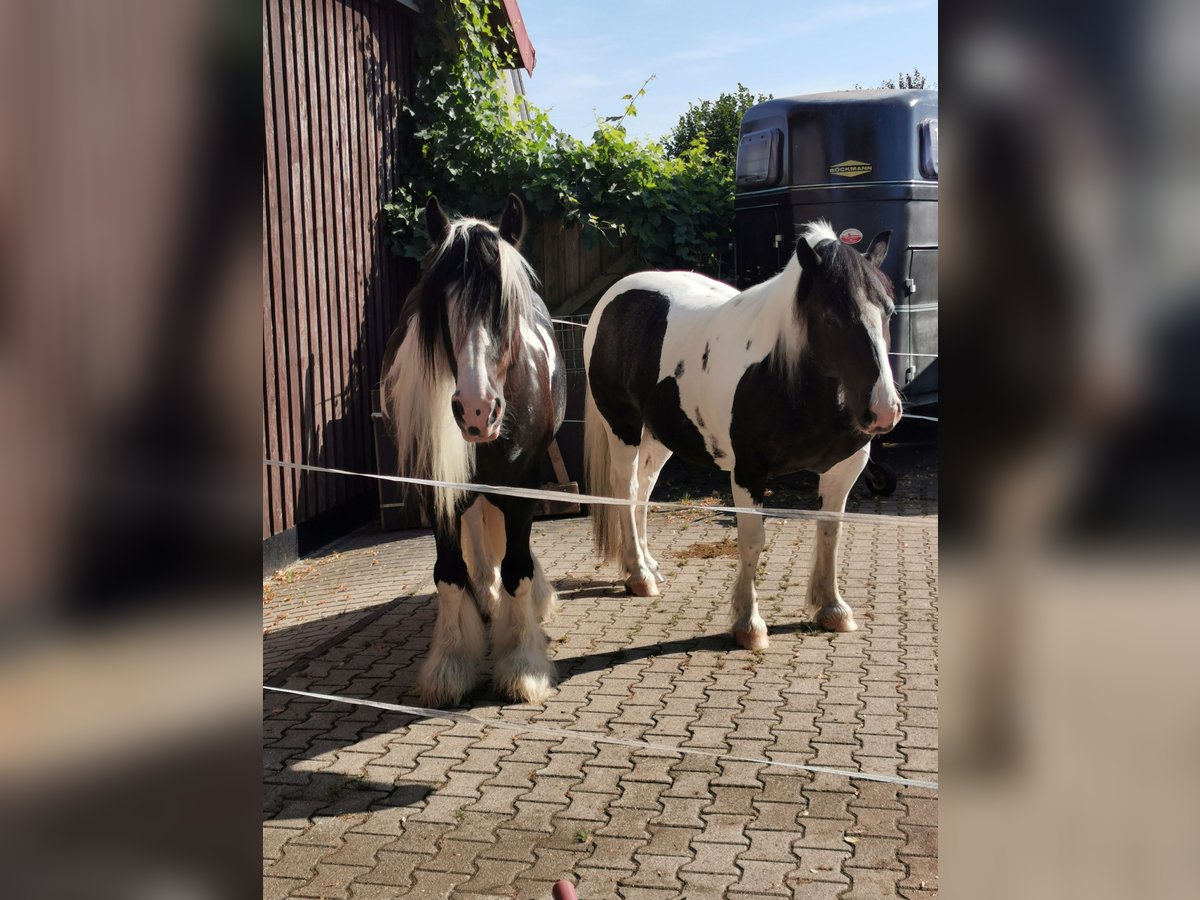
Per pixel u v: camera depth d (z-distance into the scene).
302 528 6.64
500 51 9.44
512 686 3.92
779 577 5.63
